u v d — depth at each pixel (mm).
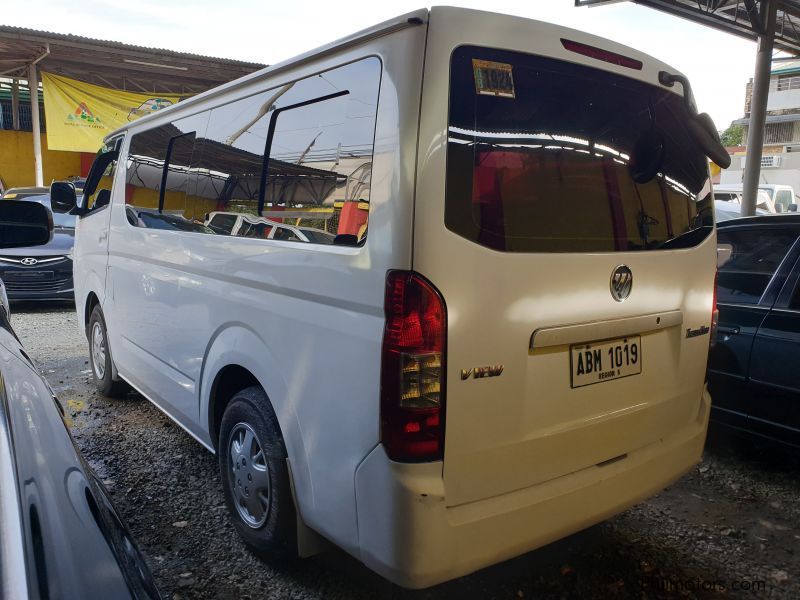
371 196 1925
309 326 2141
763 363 3449
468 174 1865
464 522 1867
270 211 2439
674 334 2516
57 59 14453
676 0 9102
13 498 1047
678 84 2525
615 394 2271
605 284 2176
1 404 1331
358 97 2053
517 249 1944
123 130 4148
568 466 2152
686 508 3227
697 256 2582
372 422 1881
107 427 4176
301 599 2439
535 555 2781
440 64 1828
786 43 11562
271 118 2529
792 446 3379
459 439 1863
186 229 3113
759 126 10461
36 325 7293
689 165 2607
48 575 962
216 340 2789
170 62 14547
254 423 2516
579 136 2166
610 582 2592
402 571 1827
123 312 3977
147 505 3158
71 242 8219
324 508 2111
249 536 2633
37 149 14562
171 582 2531
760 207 15242
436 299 1791
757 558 2785
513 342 1942
